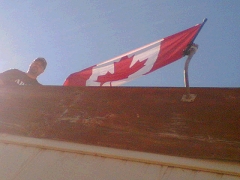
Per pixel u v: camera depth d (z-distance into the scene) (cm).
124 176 215
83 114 272
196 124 237
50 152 247
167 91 267
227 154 210
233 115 235
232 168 201
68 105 288
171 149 222
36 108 294
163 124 243
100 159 231
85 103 283
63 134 258
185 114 246
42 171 235
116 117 260
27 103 301
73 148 243
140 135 239
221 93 252
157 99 265
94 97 286
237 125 228
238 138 220
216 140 222
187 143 224
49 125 271
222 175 200
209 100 250
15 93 318
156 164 216
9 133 274
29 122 280
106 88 288
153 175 211
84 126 260
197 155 214
